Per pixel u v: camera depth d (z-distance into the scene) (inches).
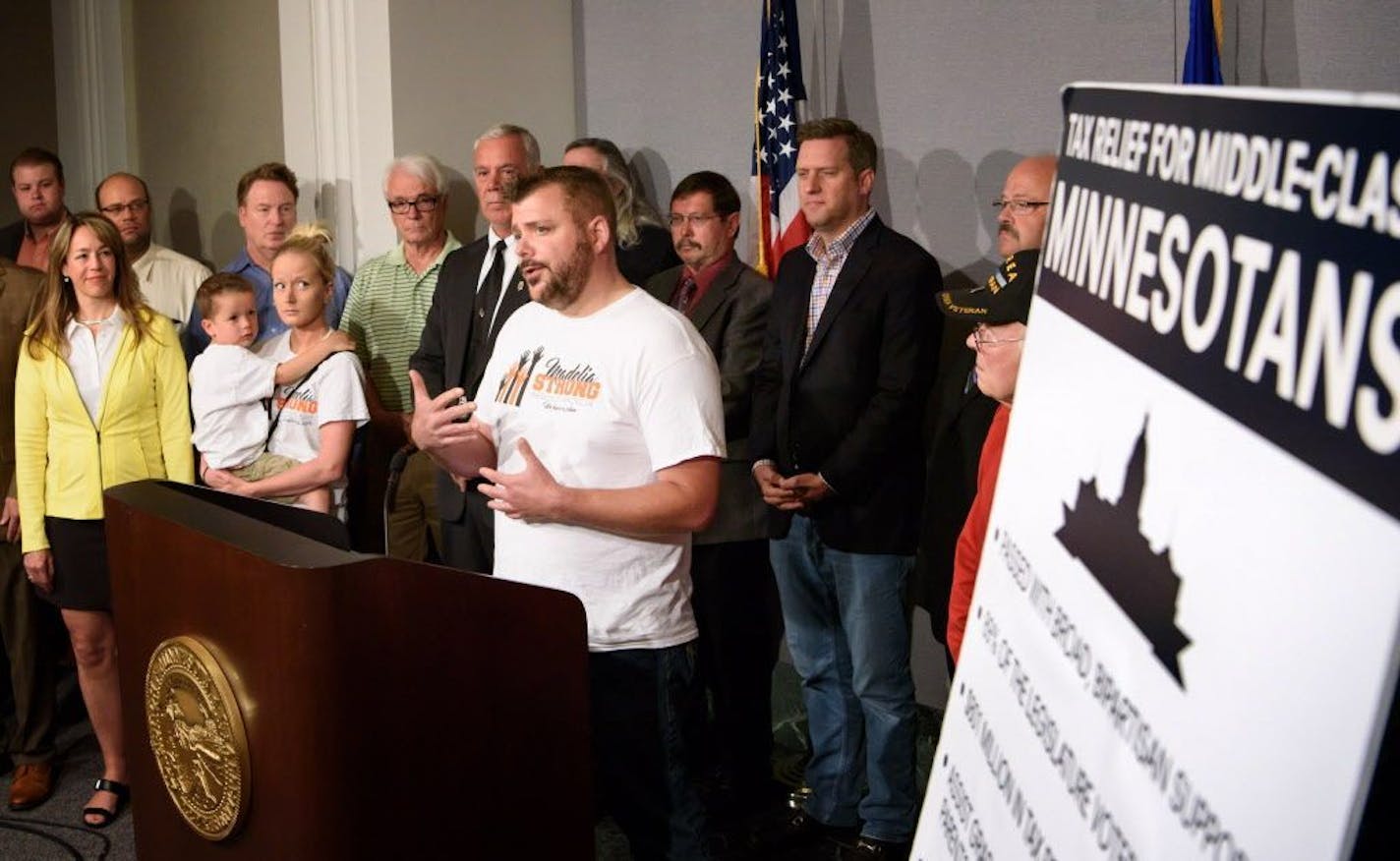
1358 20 109.0
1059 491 32.4
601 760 91.0
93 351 130.9
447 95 173.3
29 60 226.4
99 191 178.2
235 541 71.7
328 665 67.6
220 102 207.6
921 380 114.3
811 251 121.5
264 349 137.3
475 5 174.6
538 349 92.7
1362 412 19.2
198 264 184.7
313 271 133.0
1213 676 23.0
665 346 88.0
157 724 78.6
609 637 88.4
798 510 116.9
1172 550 25.1
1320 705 19.7
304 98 179.2
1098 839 27.5
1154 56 123.3
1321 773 19.5
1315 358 20.7
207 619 73.7
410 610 70.6
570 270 89.0
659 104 172.7
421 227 151.0
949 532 108.7
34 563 131.6
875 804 115.8
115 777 135.9
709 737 132.9
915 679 144.9
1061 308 34.5
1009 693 35.2
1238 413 23.1
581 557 88.3
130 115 228.5
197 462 137.8
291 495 130.4
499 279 133.0
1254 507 22.2
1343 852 18.9
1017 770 33.6
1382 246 19.1
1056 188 36.5
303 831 68.6
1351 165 20.1
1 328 141.1
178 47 216.1
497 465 94.6
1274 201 22.5
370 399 145.3
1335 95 20.7
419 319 152.2
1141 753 25.7
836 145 116.3
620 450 88.8
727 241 130.9
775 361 122.6
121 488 85.5
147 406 132.5
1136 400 27.9
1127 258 29.5
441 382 137.4
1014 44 134.1
